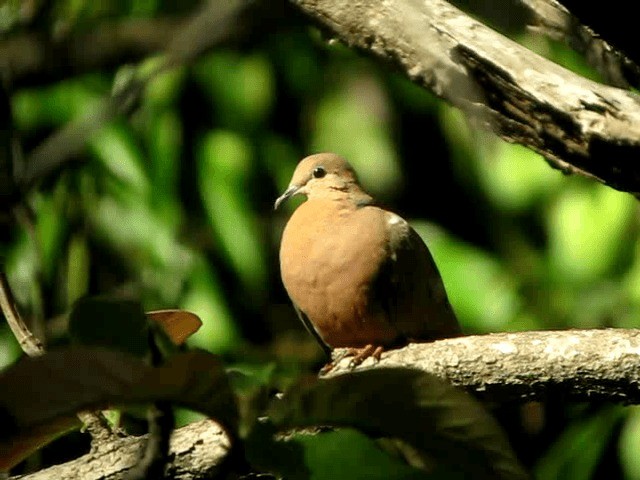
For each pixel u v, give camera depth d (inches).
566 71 212.7
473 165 528.1
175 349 160.2
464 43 212.8
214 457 216.1
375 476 159.2
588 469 471.5
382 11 219.3
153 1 446.0
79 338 160.7
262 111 513.7
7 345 464.4
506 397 236.2
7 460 176.1
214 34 131.2
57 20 411.5
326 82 528.1
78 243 483.2
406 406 156.0
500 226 526.6
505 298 500.4
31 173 135.3
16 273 466.0
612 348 230.1
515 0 232.4
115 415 221.8
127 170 479.5
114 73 473.1
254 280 495.8
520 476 157.8
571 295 500.1
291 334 535.8
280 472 158.7
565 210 498.9
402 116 538.0
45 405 146.6
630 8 197.6
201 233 508.1
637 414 473.7
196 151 503.5
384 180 534.6
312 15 223.5
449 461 159.6
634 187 216.5
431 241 516.4
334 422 159.5
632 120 208.8
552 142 216.2
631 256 498.9
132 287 489.7
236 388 162.7
